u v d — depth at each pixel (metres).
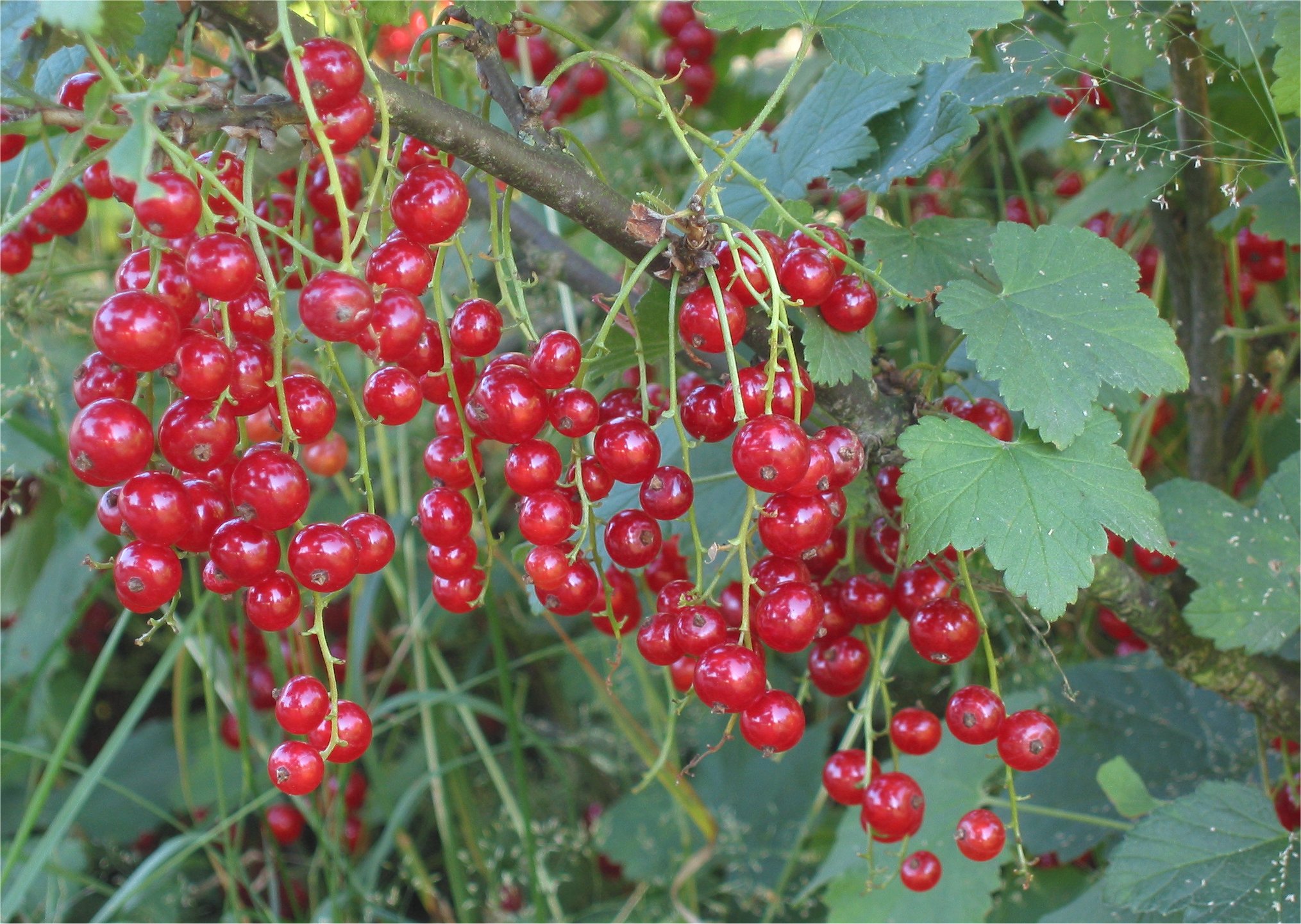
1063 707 0.39
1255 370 0.41
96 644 0.59
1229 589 0.31
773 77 0.60
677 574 0.32
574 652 0.43
